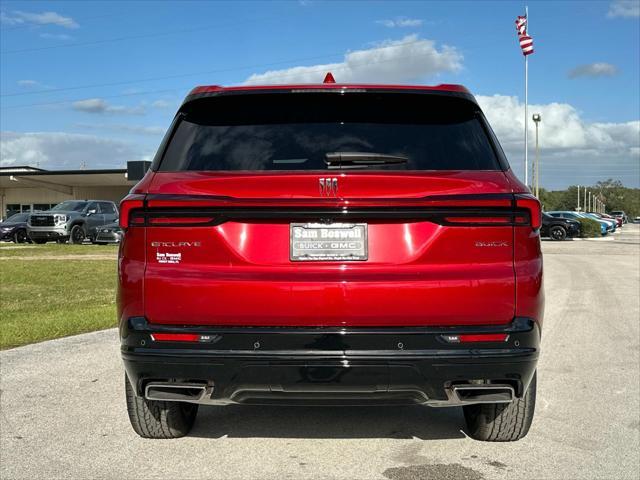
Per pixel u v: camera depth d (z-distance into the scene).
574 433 3.90
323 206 2.87
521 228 2.94
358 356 2.83
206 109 3.38
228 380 2.90
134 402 3.56
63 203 26.81
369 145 3.17
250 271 2.90
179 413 3.67
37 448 3.63
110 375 5.29
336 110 3.30
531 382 3.47
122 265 3.02
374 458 3.50
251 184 2.90
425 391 2.92
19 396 4.67
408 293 2.84
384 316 2.85
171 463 3.43
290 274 2.88
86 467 3.37
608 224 44.44
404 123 3.28
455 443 3.73
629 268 15.94
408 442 3.75
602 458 3.49
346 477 3.24
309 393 2.92
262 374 2.87
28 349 6.30
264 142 3.20
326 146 3.17
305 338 2.84
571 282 12.70
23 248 22.56
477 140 3.25
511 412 3.52
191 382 2.96
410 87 3.31
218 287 2.87
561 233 33.47
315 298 2.84
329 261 2.89
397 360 2.82
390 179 2.89
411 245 2.90
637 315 8.59
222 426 4.05
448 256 2.90
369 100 3.32
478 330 2.87
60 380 5.12
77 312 8.32
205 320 2.89
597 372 5.44
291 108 3.31
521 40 39.16
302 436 3.86
